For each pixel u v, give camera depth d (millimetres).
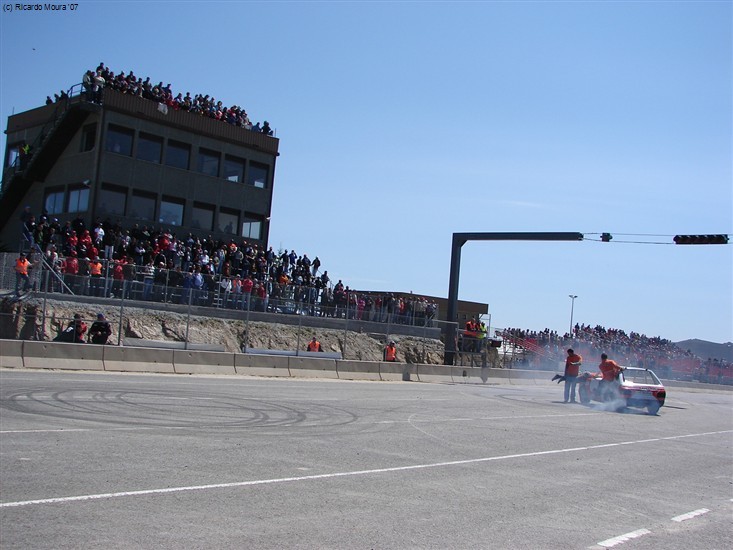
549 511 8211
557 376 26906
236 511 7043
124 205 38062
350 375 30516
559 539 7020
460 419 17312
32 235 28453
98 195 36875
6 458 8609
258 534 6328
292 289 33469
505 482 9750
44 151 39344
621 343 57875
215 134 41906
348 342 35094
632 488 10141
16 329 24125
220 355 26250
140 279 27875
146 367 23984
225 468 9039
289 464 9672
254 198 44094
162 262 31031
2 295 24266
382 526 6934
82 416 12438
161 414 13547
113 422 12039
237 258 35969
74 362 22094
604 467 11820
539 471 10875
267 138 44625
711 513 8891
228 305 30578
